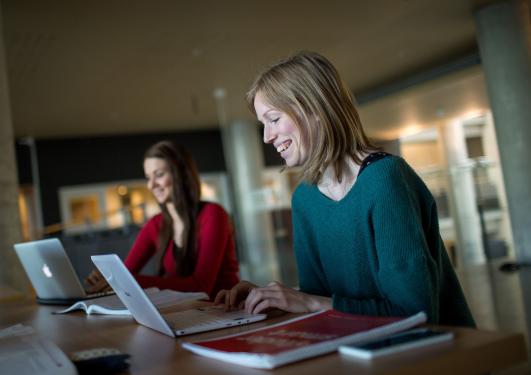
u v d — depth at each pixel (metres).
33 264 2.15
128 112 11.07
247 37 7.43
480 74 8.92
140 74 8.60
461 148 7.62
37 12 5.90
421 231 1.31
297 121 1.47
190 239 2.66
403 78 9.78
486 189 7.47
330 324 1.05
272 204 10.46
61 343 1.32
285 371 0.83
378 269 1.37
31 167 12.43
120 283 1.34
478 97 8.88
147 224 2.97
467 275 6.71
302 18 6.94
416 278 1.25
